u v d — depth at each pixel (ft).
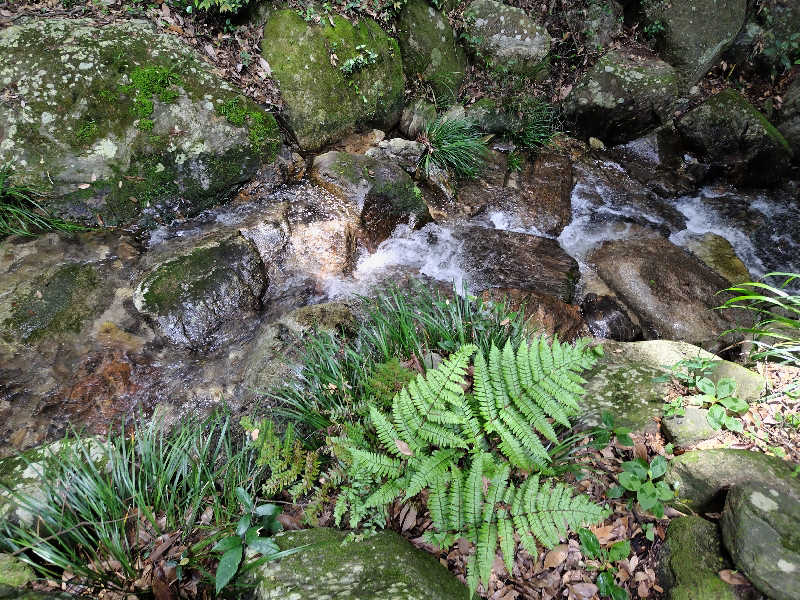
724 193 21.47
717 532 7.14
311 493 8.39
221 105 15.02
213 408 10.44
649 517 7.73
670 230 18.92
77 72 13.79
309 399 9.77
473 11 21.39
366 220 15.69
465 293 12.04
